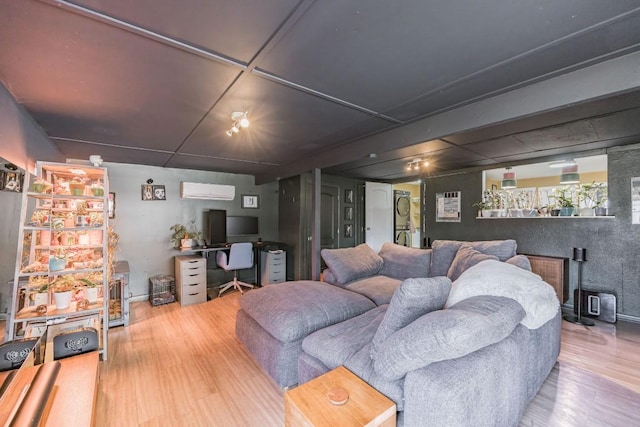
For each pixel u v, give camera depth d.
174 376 2.29
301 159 4.13
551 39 1.34
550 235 4.02
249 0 1.07
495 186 5.47
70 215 2.68
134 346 2.81
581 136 2.88
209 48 1.40
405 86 1.83
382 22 1.21
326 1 1.08
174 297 4.32
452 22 1.21
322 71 1.63
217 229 4.93
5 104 1.86
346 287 3.22
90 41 1.33
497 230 4.53
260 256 5.47
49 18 1.16
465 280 1.87
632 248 3.39
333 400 1.29
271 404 1.95
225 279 5.28
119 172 4.32
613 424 1.71
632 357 2.51
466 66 1.59
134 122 2.47
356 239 6.36
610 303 3.33
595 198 3.76
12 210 2.27
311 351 1.91
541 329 1.97
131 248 4.39
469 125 2.13
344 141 3.14
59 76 1.66
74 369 1.82
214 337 3.03
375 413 1.22
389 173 5.54
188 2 1.08
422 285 1.50
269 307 2.40
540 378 1.99
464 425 1.15
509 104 1.92
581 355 2.54
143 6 1.10
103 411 1.87
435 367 1.27
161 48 1.39
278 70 1.62
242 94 1.93
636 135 2.83
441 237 5.30
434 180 5.45
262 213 5.73
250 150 3.56
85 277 2.69
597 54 1.48
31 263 2.49
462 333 1.21
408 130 2.58
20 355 1.83
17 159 2.08
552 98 1.74
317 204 3.89
